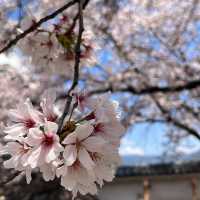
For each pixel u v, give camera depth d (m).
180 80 9.63
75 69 2.04
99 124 1.81
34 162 1.64
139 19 9.66
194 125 11.23
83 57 2.74
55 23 2.68
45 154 1.65
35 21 2.68
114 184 15.20
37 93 7.80
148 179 14.62
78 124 1.76
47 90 1.84
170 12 9.95
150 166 14.64
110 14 9.14
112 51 9.88
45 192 8.44
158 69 9.73
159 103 10.17
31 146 1.67
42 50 2.69
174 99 10.30
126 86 9.69
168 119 9.88
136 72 9.70
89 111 1.85
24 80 7.25
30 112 1.78
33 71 7.69
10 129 1.75
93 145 1.67
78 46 2.13
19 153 1.71
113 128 1.82
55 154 1.63
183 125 9.63
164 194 14.88
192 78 9.64
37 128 1.68
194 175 14.22
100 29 9.04
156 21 9.84
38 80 8.01
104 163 1.73
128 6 9.59
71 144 1.66
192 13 9.98
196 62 9.86
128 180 15.05
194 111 10.59
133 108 10.38
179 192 14.70
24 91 7.15
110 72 10.02
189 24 10.07
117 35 9.62
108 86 9.60
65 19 2.72
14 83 6.71
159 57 9.88
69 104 1.81
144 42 9.91
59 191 8.59
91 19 8.74
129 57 9.80
